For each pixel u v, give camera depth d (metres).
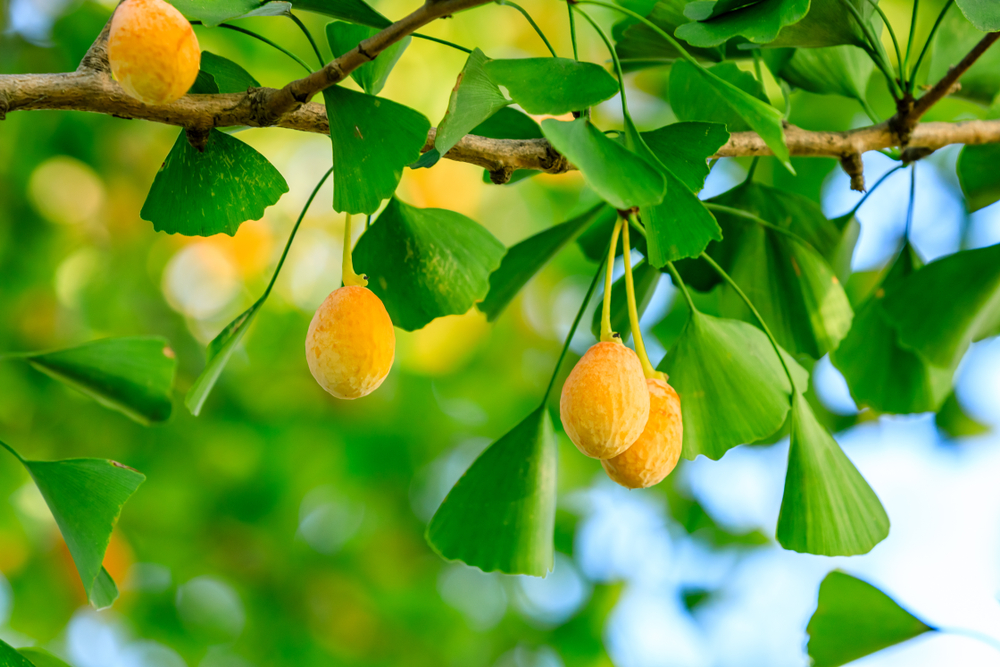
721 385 1.16
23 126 2.05
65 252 2.19
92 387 1.23
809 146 1.20
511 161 1.15
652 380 1.13
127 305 2.24
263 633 2.26
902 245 1.25
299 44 2.09
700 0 1.15
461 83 1.10
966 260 1.23
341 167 1.12
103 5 2.02
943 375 1.26
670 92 1.15
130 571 2.16
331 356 1.12
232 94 1.12
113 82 1.12
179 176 1.14
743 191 1.23
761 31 1.12
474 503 1.16
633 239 1.20
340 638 2.29
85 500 1.16
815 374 1.77
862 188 1.21
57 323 2.16
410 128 1.12
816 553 1.15
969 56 1.18
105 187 2.19
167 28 1.10
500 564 1.16
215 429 2.24
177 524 2.24
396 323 1.16
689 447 1.16
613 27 1.22
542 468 1.16
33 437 2.09
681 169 1.13
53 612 2.12
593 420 1.11
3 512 2.04
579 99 1.11
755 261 1.23
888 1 1.68
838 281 1.24
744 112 1.12
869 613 1.23
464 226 1.16
